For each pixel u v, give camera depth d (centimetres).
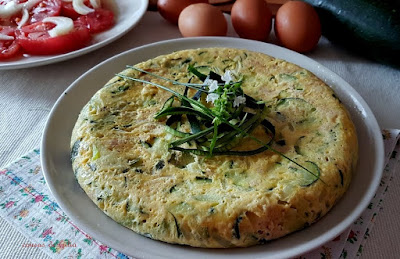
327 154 37
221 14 56
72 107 44
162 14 62
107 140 38
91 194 36
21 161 42
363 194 36
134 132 39
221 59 47
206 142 37
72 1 59
